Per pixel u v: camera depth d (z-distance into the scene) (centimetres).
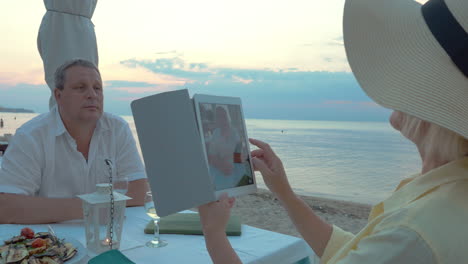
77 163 196
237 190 89
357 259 57
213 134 86
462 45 57
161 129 79
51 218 158
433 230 53
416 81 59
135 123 80
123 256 109
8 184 176
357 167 2005
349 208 680
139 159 209
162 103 79
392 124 75
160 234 147
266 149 107
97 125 201
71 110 185
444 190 58
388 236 56
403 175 1692
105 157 203
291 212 109
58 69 190
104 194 128
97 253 124
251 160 97
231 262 79
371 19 69
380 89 63
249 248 131
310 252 147
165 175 80
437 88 57
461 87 56
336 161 2291
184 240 140
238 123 95
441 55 59
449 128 55
